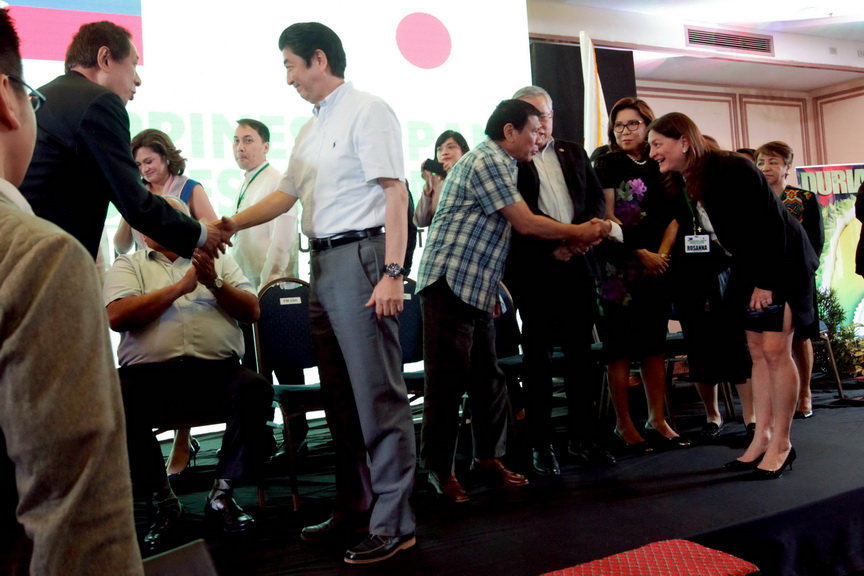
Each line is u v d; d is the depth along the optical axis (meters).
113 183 1.77
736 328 2.77
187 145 3.91
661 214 3.27
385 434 2.00
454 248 2.48
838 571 2.25
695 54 7.25
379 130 1.97
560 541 1.99
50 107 1.74
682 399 4.48
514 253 2.82
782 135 9.03
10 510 0.61
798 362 3.71
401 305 1.96
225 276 2.59
